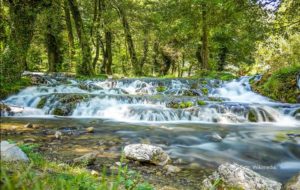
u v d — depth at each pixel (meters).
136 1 29.52
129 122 11.45
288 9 15.27
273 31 15.60
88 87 18.44
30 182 1.78
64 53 29.25
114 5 28.89
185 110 12.49
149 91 19.08
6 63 15.27
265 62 32.41
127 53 36.53
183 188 4.62
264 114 12.51
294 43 28.19
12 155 3.74
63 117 12.54
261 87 17.97
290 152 7.20
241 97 17.80
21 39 16.16
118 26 30.72
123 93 18.42
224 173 4.15
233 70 37.25
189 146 7.63
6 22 15.70
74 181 2.94
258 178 4.07
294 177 4.27
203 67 25.23
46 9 18.05
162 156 5.98
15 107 12.73
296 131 9.89
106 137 8.33
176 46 35.97
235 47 30.64
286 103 15.31
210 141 8.19
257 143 7.99
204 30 24.84
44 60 37.94
